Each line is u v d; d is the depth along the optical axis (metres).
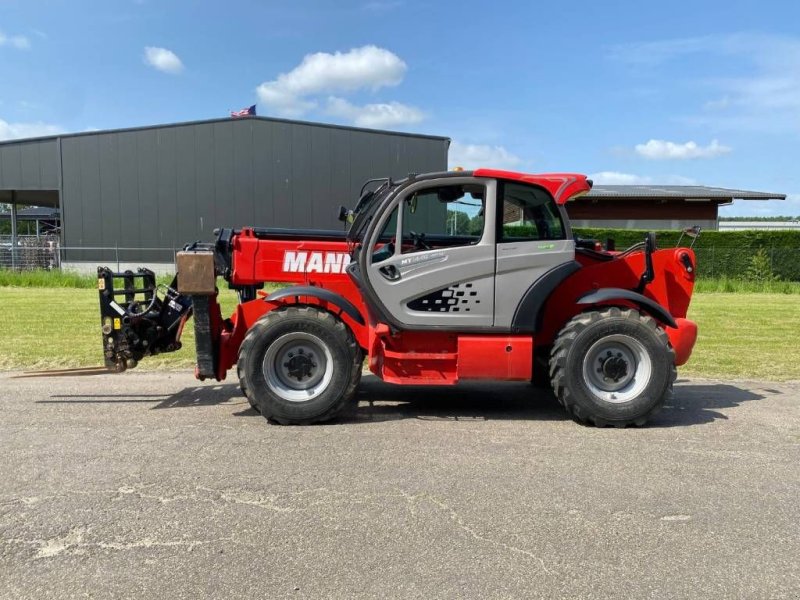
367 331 5.46
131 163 25.44
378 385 6.95
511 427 5.23
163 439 4.79
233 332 5.71
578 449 4.62
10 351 8.55
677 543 3.16
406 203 5.34
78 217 25.70
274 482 3.91
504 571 2.88
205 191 25.38
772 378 7.31
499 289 5.30
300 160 25.27
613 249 6.62
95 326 10.95
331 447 4.62
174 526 3.30
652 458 4.43
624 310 5.28
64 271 23.83
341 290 5.95
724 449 4.65
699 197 28.08
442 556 3.01
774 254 25.08
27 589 2.71
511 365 5.29
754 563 2.97
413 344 5.48
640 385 5.22
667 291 5.84
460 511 3.51
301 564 2.93
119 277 5.96
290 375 5.27
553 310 5.75
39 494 3.70
